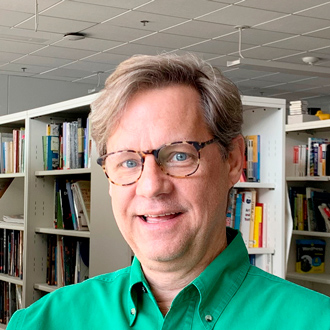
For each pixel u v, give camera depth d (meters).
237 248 1.10
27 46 9.90
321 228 5.08
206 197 1.02
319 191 5.16
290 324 1.00
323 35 8.92
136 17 8.08
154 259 1.02
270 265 3.37
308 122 4.90
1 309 4.48
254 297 1.05
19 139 4.53
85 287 1.18
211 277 1.04
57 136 4.04
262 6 7.49
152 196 1.00
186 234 1.01
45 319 1.16
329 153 4.97
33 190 4.10
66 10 7.79
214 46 9.72
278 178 3.36
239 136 1.12
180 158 1.01
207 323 1.02
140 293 1.09
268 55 10.34
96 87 12.95
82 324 1.13
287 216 3.61
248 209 3.37
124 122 1.04
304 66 7.87
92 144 3.51
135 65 1.04
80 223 3.77
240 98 1.12
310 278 4.88
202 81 1.04
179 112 1.01
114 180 1.06
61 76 12.34
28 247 4.08
